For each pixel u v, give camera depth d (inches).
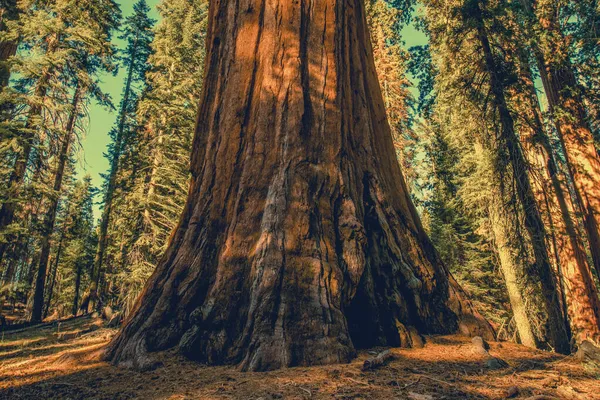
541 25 395.9
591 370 176.9
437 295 271.3
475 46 423.5
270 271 198.8
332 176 243.8
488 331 267.6
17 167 574.6
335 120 261.1
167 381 162.1
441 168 777.6
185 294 219.3
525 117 398.0
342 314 199.3
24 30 598.9
